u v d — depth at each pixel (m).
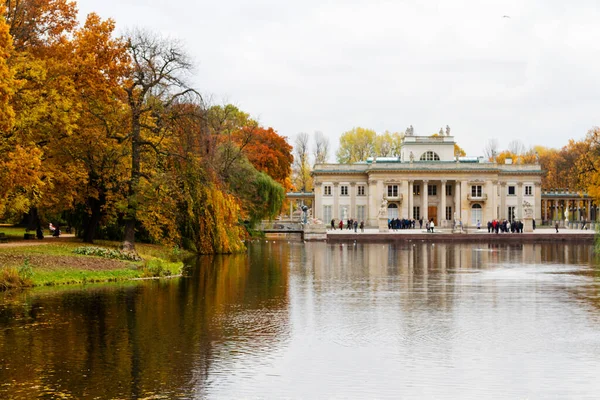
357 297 37.53
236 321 30.03
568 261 63.81
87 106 51.72
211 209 66.25
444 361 23.58
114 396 19.59
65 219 67.94
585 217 170.75
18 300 34.50
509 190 149.88
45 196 49.94
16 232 80.88
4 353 23.98
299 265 57.41
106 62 50.00
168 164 58.50
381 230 114.88
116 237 65.31
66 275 41.84
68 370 22.08
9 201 46.19
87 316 30.61
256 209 90.62
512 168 150.00
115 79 50.81
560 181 177.38
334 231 122.81
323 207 149.12
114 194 54.84
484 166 145.00
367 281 45.28
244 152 92.81
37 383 20.70
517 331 28.34
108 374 21.67
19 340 25.83
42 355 23.80
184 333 27.48
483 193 145.38
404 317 31.38
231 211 70.00
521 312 32.84
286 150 127.88
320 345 25.72
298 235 123.75
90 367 22.41
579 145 166.38
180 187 58.19
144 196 52.75
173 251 59.88
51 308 32.38
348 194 149.12
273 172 114.75
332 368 22.66
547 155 195.38
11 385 20.50
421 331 28.28
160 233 56.53
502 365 23.12
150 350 24.69
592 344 26.11
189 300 35.69
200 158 56.84
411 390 20.42
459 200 144.88
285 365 22.95
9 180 38.19
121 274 44.50
